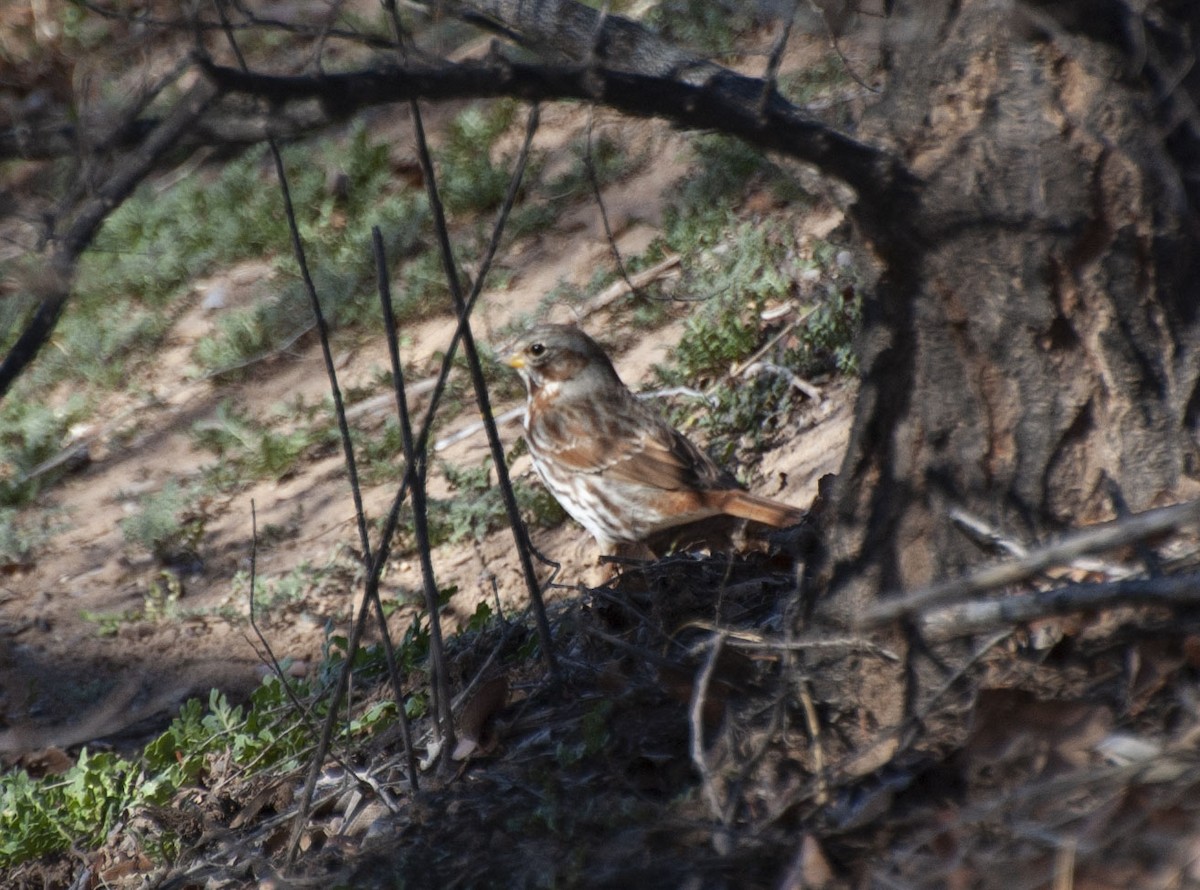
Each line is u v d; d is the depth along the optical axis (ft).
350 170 72.84
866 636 24.31
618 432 45.55
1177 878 19.69
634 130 67.62
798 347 53.11
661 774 26.05
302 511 57.41
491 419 29.32
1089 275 22.89
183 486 60.80
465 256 65.26
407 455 28.12
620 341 58.03
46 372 69.36
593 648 31.83
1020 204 22.45
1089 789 21.25
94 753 46.39
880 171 21.79
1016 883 20.31
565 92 19.11
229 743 36.35
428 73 18.34
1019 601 18.04
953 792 22.43
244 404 64.28
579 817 25.04
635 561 36.65
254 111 19.65
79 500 62.34
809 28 22.31
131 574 57.16
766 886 21.89
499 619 36.04
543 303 60.80
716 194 61.67
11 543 60.18
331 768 32.30
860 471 24.75
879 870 21.36
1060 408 23.31
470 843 25.77
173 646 52.47
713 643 25.64
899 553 24.39
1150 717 22.09
